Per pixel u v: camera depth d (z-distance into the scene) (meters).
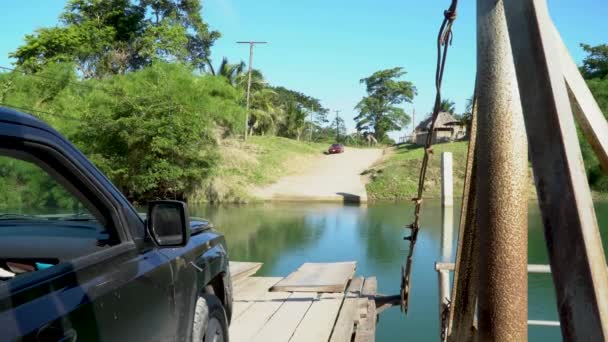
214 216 26.14
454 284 2.59
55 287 1.87
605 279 1.17
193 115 26.28
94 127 23.89
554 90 1.29
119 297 2.20
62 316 1.80
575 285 1.20
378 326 8.45
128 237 2.50
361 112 103.50
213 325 3.59
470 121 2.48
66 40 40.34
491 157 1.98
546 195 1.29
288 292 7.63
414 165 40.97
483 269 1.99
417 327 8.34
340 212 28.20
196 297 3.16
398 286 11.22
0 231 2.86
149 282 2.49
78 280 2.01
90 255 2.19
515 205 1.96
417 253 15.05
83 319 1.92
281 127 84.88
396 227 21.41
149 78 29.03
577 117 1.77
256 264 9.73
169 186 28.34
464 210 2.52
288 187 38.72
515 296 1.95
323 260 14.59
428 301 9.86
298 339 5.45
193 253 3.27
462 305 2.58
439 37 2.84
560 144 1.26
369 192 37.88
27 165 2.74
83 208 3.03
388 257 14.66
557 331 7.18
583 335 1.17
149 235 2.62
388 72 102.38
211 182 31.16
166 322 2.67
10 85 23.69
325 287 7.57
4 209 2.88
